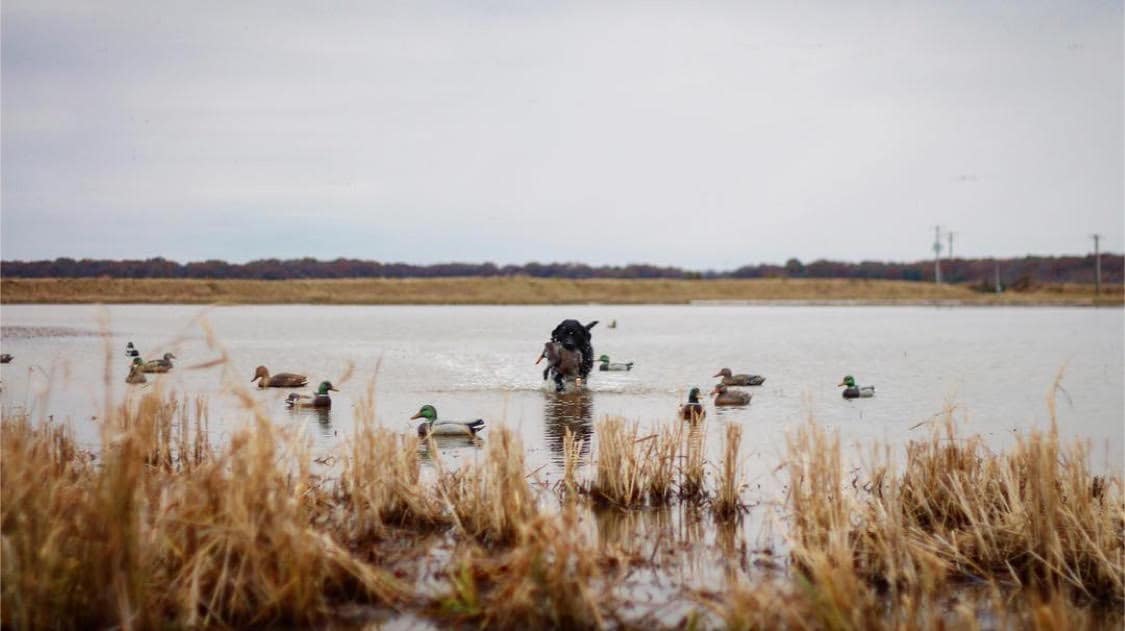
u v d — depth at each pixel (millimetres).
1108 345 48281
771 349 44531
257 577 8328
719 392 24094
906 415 21547
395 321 71625
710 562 9984
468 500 11133
